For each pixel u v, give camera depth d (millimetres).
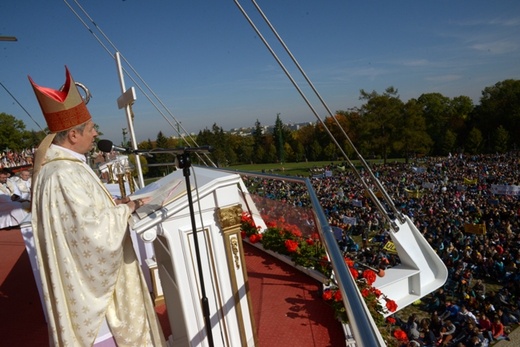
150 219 2379
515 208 21562
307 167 69875
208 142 81688
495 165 43344
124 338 2246
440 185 33156
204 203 2559
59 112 2100
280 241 5559
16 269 5742
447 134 69562
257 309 4168
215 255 2615
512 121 65188
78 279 1989
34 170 2129
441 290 12680
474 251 15094
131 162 6145
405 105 58344
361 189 34375
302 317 3928
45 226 1970
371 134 59781
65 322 1976
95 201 2092
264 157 88188
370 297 4125
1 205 8219
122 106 5902
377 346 1036
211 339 2400
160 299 4250
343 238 17734
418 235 5723
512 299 12484
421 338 10398
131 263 2287
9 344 3613
